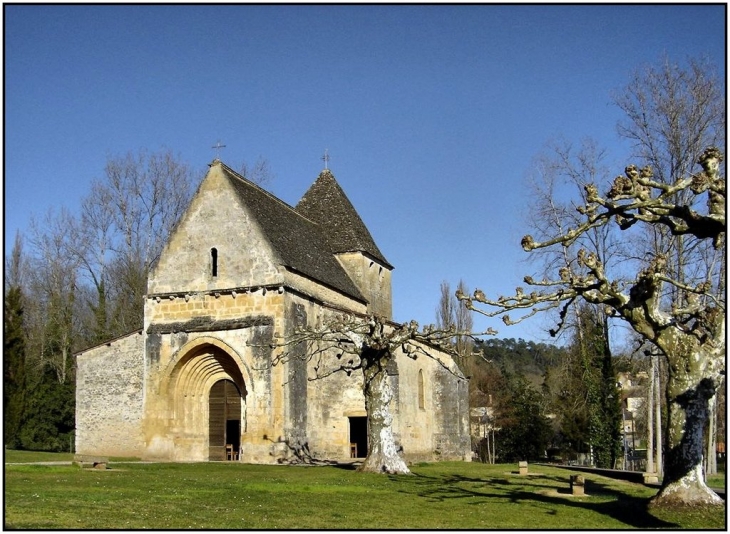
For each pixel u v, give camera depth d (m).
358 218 50.50
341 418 36.97
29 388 49.09
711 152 18.11
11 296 46.88
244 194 38.38
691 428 18.53
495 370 86.31
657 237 36.53
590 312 45.50
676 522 17.28
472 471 33.41
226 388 36.56
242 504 18.17
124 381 37.09
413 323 28.16
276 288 34.75
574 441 59.09
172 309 36.50
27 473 23.05
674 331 18.86
